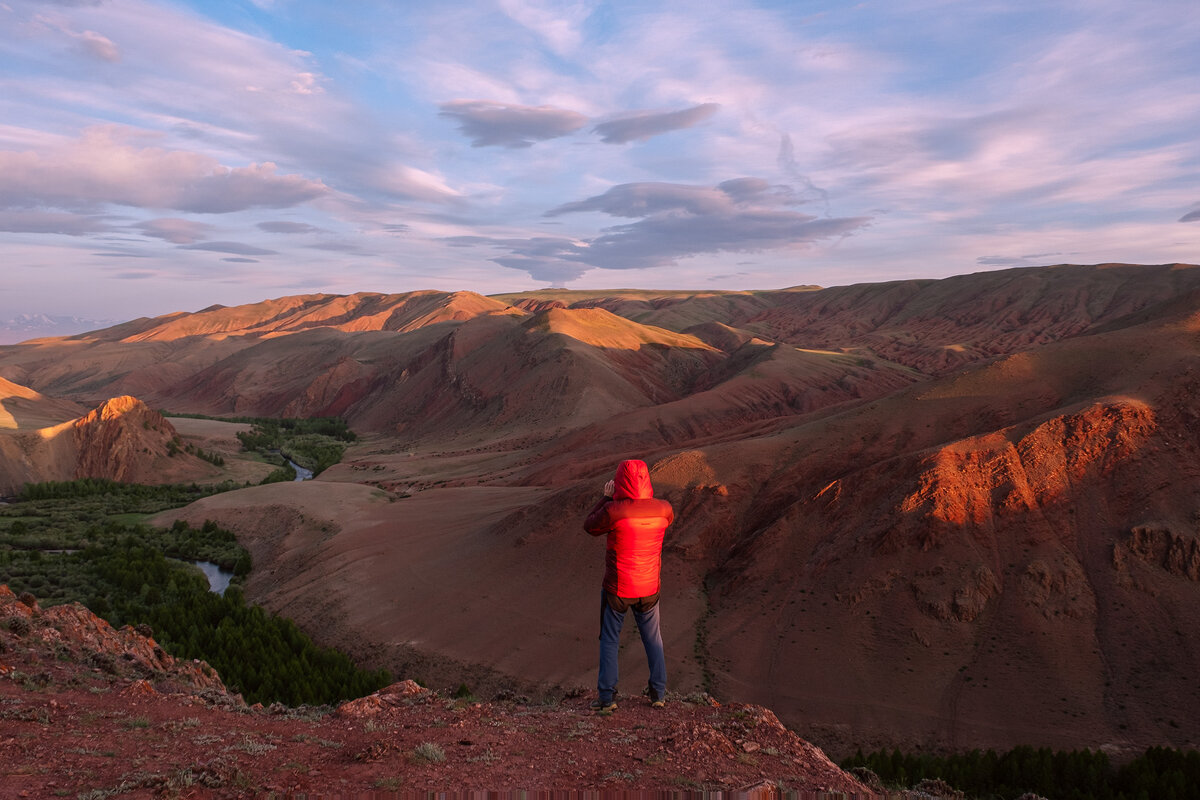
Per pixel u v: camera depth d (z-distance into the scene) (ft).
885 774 89.86
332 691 120.37
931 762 96.68
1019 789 90.38
